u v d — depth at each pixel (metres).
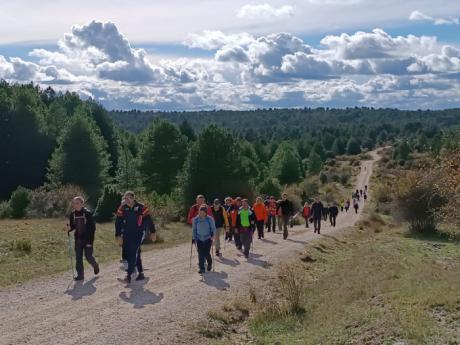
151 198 37.19
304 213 34.06
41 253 18.30
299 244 22.64
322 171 113.44
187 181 43.94
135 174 62.62
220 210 17.91
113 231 25.50
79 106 80.81
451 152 24.05
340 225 38.44
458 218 23.25
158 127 60.72
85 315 10.27
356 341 8.40
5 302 11.12
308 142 147.75
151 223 13.43
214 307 11.28
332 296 12.34
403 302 10.23
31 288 12.45
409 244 25.12
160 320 10.16
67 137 54.94
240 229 18.12
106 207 32.66
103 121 81.19
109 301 11.38
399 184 31.02
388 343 8.02
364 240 28.61
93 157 55.19
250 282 13.91
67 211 35.19
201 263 14.83
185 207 42.38
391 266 16.39
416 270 15.26
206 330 9.87
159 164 59.84
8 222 28.59
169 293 12.30
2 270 14.68
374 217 41.66
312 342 8.83
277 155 91.56
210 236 14.82
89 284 12.95
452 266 17.89
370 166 130.88
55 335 9.03
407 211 30.39
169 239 24.53
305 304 11.88
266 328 10.34
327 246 23.73
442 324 8.69
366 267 16.94
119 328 9.55
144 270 15.11
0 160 59.66
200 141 44.34
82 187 53.31
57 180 54.38
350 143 160.62
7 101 61.22
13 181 60.44
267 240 23.73
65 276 13.91
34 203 35.81
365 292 11.99
